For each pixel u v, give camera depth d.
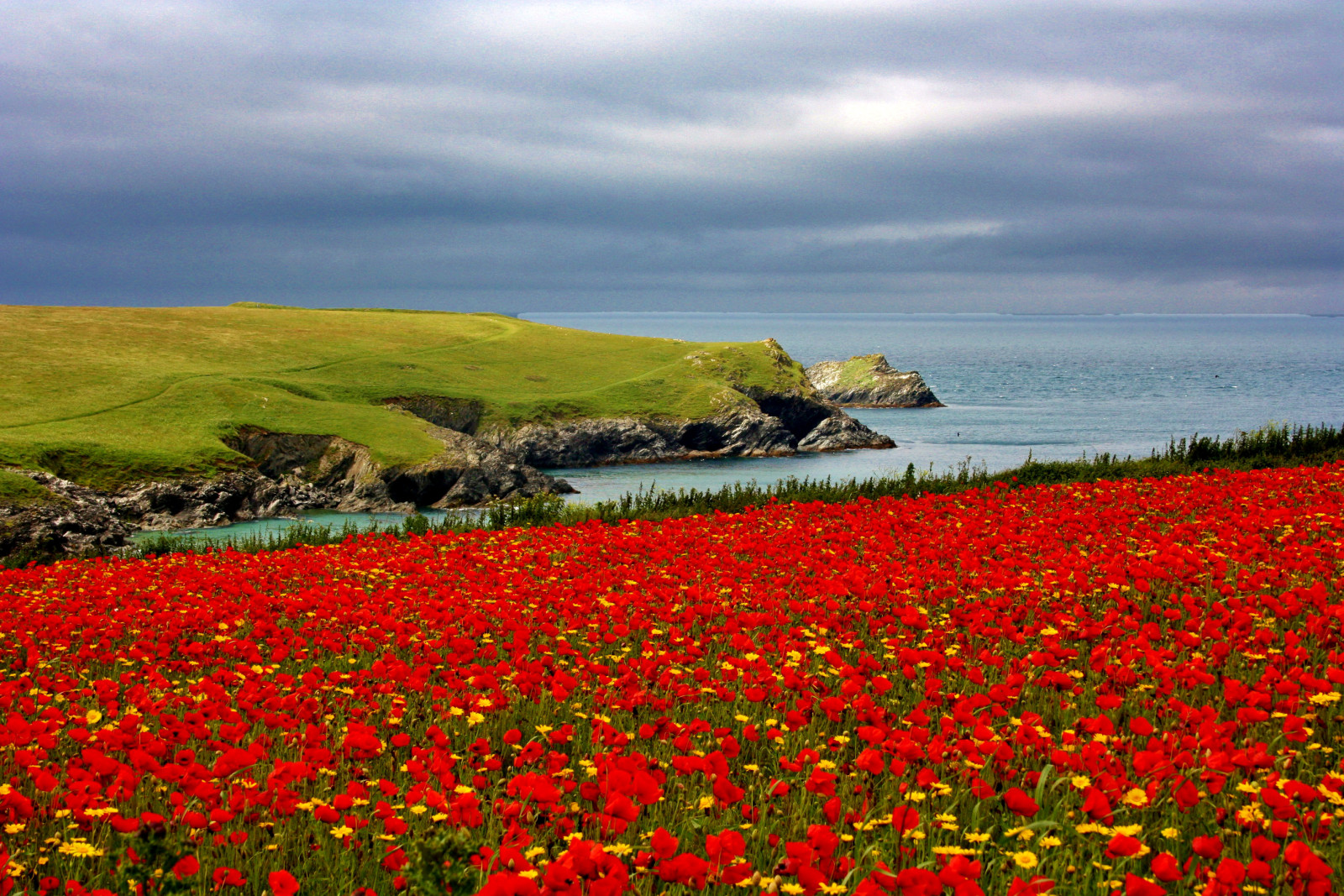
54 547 43.56
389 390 88.62
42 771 6.09
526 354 112.50
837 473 74.56
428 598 12.10
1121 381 167.25
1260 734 6.51
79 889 4.47
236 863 5.36
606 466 85.25
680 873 4.42
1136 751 6.25
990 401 132.50
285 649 9.04
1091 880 4.99
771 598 10.85
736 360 111.69
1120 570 10.80
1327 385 156.00
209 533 51.28
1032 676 7.99
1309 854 4.27
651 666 7.82
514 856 4.45
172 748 6.61
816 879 4.42
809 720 7.29
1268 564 11.11
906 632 9.77
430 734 6.54
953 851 4.78
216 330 102.81
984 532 14.98
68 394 71.25
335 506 62.31
